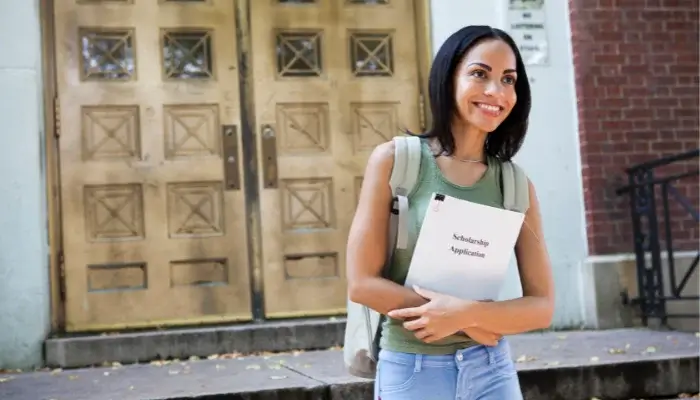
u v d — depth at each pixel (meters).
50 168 5.09
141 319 5.12
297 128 5.45
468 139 1.91
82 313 5.05
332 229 5.43
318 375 4.00
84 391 3.86
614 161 5.65
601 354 4.35
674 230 5.70
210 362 4.71
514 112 1.96
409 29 5.64
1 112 4.94
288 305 5.32
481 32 1.88
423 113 5.59
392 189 1.86
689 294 5.69
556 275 5.57
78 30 5.20
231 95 5.37
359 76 5.56
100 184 5.15
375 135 5.55
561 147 5.65
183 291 5.19
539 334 5.34
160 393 3.69
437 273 1.81
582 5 5.71
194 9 5.36
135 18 5.29
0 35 4.97
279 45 5.47
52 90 5.13
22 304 4.88
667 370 4.11
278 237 5.35
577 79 5.67
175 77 5.32
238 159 5.33
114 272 5.12
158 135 5.25
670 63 5.80
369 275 1.82
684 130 5.77
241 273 5.28
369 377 2.03
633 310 5.59
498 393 1.86
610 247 5.59
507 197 1.90
